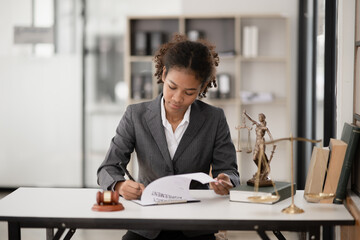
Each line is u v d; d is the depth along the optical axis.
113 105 7.00
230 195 2.44
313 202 2.45
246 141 6.62
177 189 2.41
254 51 6.42
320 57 4.40
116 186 2.49
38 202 2.45
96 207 2.30
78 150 7.07
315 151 2.57
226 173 2.59
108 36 6.95
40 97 7.05
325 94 3.43
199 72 2.32
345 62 2.93
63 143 7.08
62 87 7.03
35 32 6.98
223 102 6.46
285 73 6.67
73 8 6.94
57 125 7.08
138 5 6.87
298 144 6.02
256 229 2.16
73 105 7.04
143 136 2.61
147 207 2.34
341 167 2.47
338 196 2.46
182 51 2.33
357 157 2.65
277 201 2.45
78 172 7.09
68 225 2.21
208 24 6.64
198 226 2.17
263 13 6.63
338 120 2.97
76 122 7.05
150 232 2.54
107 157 2.61
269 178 2.55
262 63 6.69
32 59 7.02
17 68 7.04
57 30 6.98
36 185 7.11
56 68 7.02
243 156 6.61
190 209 2.30
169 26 6.70
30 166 7.12
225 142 2.66
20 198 2.52
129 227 2.18
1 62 7.04
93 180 7.07
